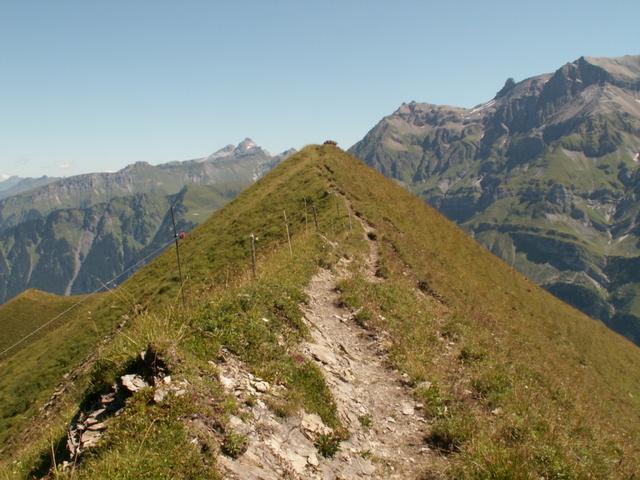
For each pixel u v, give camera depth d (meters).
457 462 12.08
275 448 10.27
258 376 12.37
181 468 8.19
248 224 49.56
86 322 45.16
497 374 18.47
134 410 9.26
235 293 16.28
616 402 33.06
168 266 50.59
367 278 28.20
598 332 51.25
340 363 16.55
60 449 10.41
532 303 48.50
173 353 10.71
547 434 14.49
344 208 43.28
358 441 12.62
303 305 19.95
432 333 22.53
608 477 13.48
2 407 38.25
